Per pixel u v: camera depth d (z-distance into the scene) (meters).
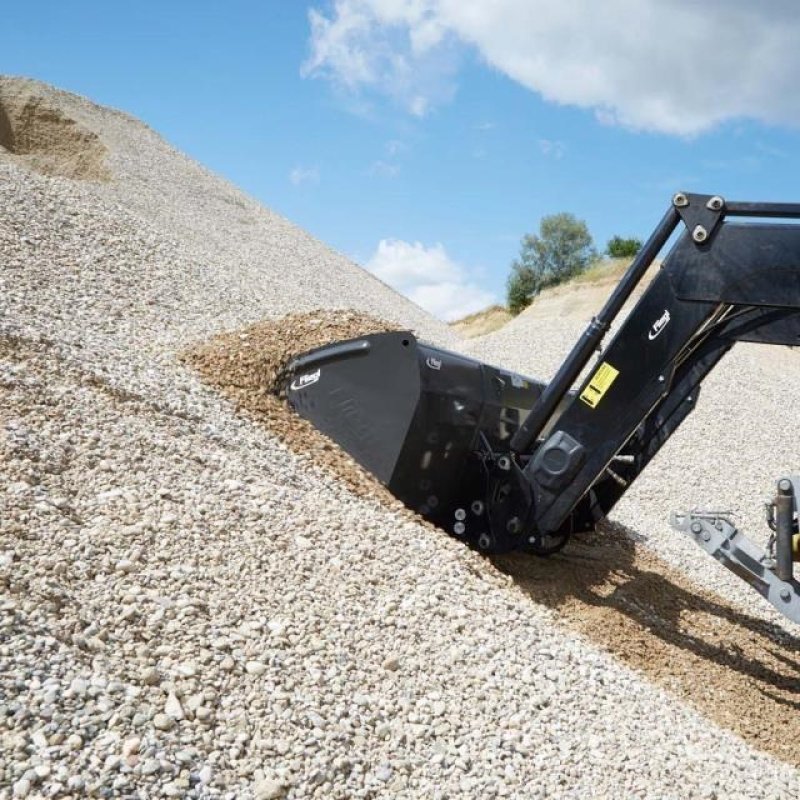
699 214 5.49
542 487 6.23
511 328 22.67
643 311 5.79
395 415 6.38
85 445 5.23
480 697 4.31
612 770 4.08
